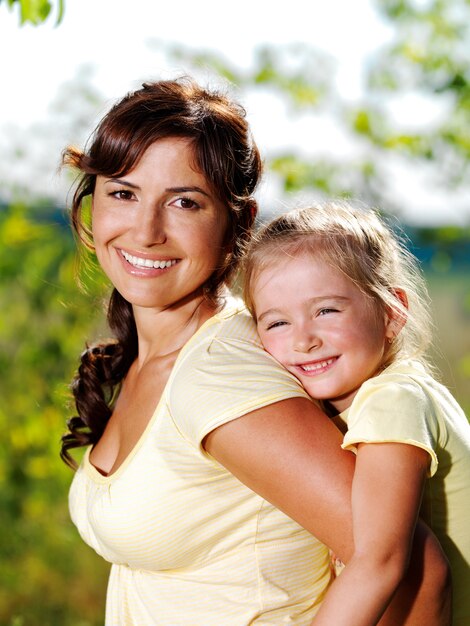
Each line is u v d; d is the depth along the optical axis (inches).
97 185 84.7
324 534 69.6
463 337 351.6
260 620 76.5
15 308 219.3
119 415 91.2
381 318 78.9
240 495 75.7
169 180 80.4
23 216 216.5
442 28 221.1
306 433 70.5
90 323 218.7
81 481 88.6
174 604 78.6
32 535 237.9
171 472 75.7
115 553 81.0
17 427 226.2
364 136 216.2
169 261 83.1
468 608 75.9
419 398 71.3
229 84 92.0
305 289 76.7
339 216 80.7
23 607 229.5
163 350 87.1
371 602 65.1
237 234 86.4
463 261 380.2
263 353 77.6
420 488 67.9
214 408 72.0
